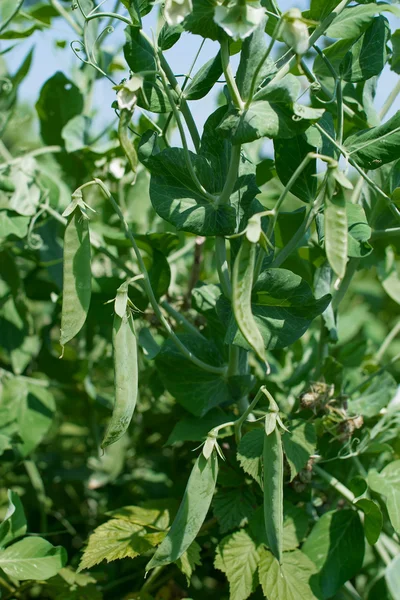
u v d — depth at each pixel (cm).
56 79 110
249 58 82
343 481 98
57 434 128
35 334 114
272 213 77
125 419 80
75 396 112
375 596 95
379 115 98
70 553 110
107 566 104
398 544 96
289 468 91
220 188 87
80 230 81
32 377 114
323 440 96
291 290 83
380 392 99
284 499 93
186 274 119
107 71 117
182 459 108
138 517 92
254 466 85
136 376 80
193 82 86
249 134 78
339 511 91
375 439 97
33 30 112
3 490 117
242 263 75
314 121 79
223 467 93
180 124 81
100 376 127
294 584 87
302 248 97
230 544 88
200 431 92
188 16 78
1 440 102
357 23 88
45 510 111
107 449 113
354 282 149
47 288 114
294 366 112
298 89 78
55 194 108
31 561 88
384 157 86
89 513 115
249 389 92
